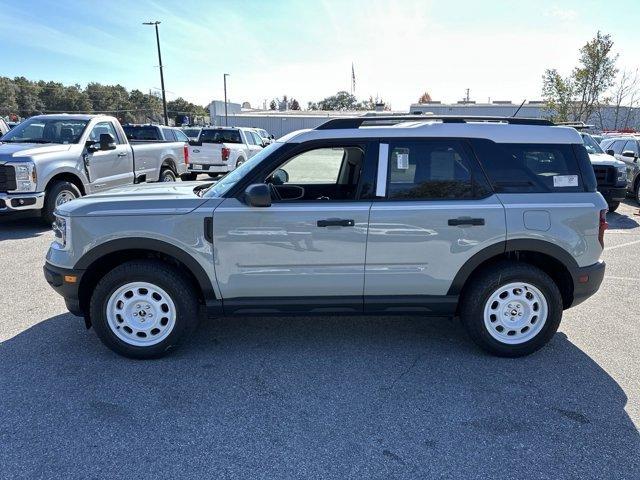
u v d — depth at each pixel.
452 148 3.88
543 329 3.96
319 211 3.76
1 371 3.71
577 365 3.89
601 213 3.89
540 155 3.91
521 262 3.96
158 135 15.50
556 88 28.44
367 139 3.88
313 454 2.81
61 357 3.96
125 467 2.69
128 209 3.77
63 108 110.06
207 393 3.45
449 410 3.25
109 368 3.79
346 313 3.99
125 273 3.77
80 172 8.99
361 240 3.79
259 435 2.98
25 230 8.69
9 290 5.54
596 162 10.96
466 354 4.09
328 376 3.70
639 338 4.42
